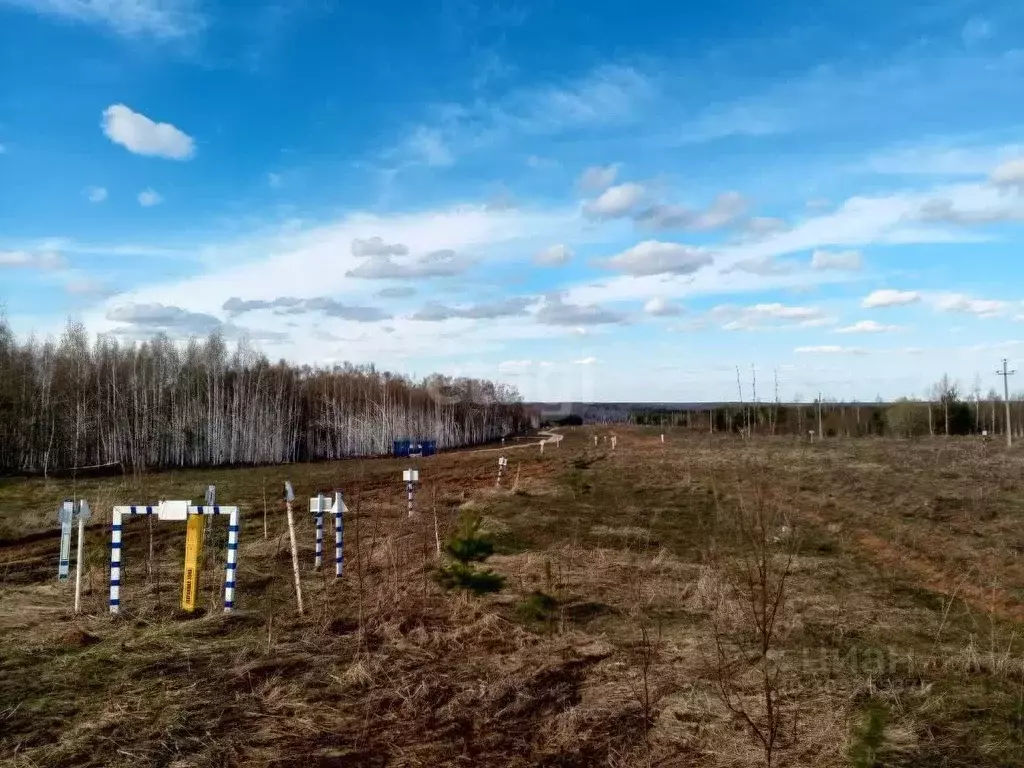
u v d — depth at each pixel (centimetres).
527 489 1945
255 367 5291
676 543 1208
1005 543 1127
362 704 544
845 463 2402
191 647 677
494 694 556
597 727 497
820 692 550
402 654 659
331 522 1526
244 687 576
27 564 1163
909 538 1185
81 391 3859
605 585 924
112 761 446
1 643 689
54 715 518
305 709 530
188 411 4450
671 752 460
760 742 461
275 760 452
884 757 438
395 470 3138
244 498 2061
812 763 434
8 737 482
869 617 774
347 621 771
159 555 1185
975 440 3772
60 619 789
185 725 501
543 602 784
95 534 1405
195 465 4356
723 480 1925
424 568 934
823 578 946
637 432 6781
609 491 1872
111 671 611
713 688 561
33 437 3681
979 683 575
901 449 3048
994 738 469
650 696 545
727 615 770
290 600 864
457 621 761
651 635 713
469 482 2427
